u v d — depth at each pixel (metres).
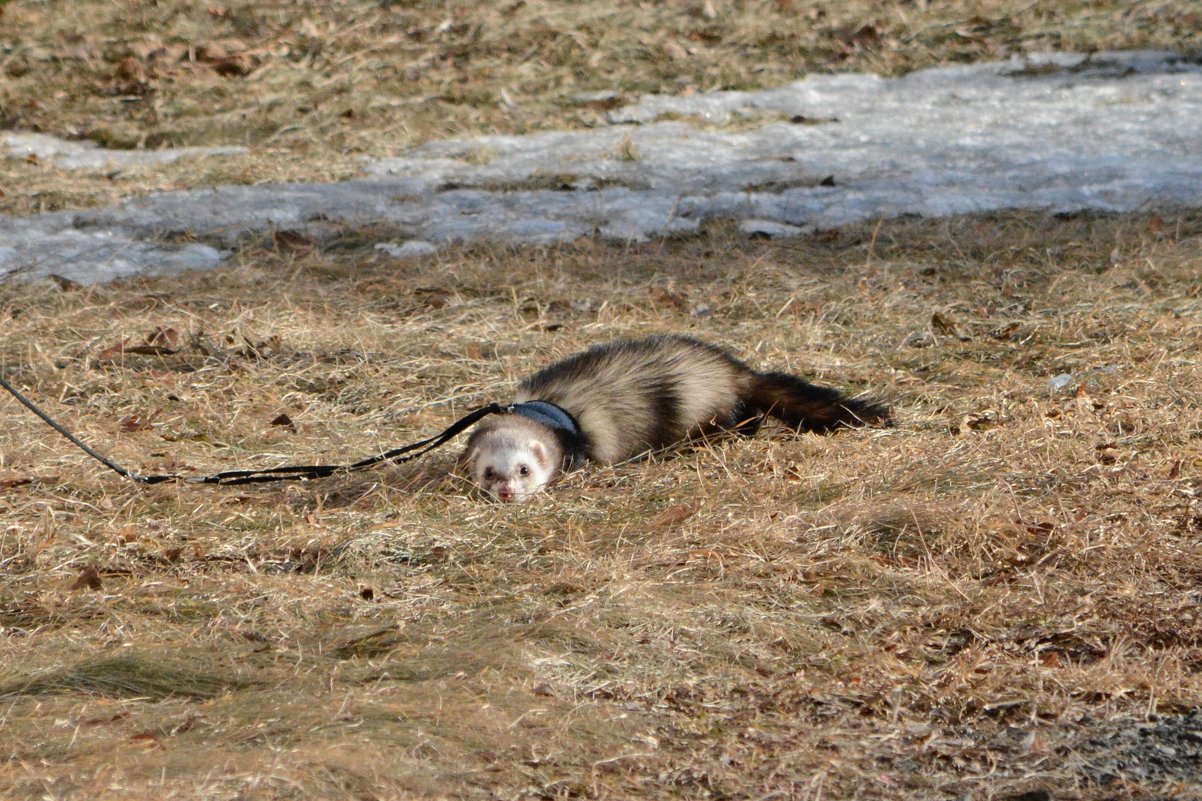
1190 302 14.92
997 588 8.24
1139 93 25.39
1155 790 6.20
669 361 12.17
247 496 10.70
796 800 6.20
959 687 7.14
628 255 17.94
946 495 9.57
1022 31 28.92
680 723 6.89
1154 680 7.08
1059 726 6.78
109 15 29.78
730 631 7.82
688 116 25.67
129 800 5.93
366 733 6.58
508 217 19.72
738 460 11.06
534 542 9.41
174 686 7.32
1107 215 18.67
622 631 7.73
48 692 7.21
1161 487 9.61
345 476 11.16
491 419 11.31
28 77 27.27
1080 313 14.80
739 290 16.45
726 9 30.19
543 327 15.47
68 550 9.41
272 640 7.94
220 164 23.03
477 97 26.45
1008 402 12.15
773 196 20.30
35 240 19.02
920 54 28.38
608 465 11.56
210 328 15.19
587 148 23.70
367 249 18.69
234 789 6.07
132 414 12.83
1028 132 23.47
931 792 6.25
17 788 6.07
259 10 30.12
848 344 14.61
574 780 6.34
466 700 6.94
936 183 20.72
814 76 27.67
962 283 16.34
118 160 23.67
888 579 8.41
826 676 7.36
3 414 12.45
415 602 8.46
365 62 27.97
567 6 30.36
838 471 10.29
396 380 13.76
